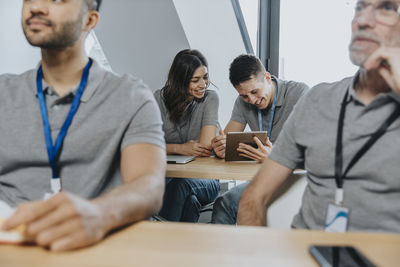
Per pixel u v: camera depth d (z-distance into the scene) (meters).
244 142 1.62
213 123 2.08
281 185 1.08
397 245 0.51
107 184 0.99
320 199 0.92
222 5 2.53
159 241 0.52
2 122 0.93
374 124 0.84
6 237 0.49
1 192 0.96
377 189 0.82
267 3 2.93
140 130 0.94
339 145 0.89
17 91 0.96
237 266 0.44
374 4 0.78
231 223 1.51
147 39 2.70
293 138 1.02
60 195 0.51
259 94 1.94
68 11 0.85
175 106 2.08
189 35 2.62
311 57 2.32
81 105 0.94
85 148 0.93
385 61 0.77
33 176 0.94
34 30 0.84
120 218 0.57
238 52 2.87
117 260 0.45
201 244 0.51
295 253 0.48
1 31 1.70
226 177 1.40
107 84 0.98
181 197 1.87
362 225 0.84
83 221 0.49
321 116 0.95
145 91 1.02
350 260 0.45
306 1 2.47
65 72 0.95
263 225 1.06
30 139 0.92
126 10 2.51
